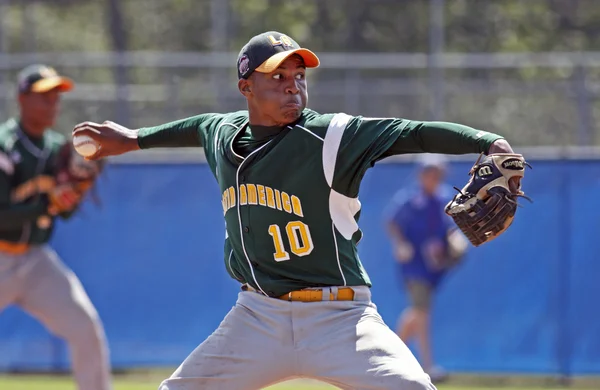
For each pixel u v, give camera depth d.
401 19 62.31
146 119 49.12
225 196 15.35
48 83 24.66
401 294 35.66
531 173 35.50
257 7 64.69
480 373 35.19
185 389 15.21
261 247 14.92
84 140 16.73
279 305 14.84
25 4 57.62
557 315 35.09
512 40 63.94
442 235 33.88
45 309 23.91
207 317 36.50
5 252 23.69
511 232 35.38
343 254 14.76
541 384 35.03
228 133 15.41
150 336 36.47
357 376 14.27
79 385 24.00
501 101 51.28
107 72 55.03
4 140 24.31
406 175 35.88
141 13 68.06
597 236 35.19
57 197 23.86
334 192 14.41
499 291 35.25
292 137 14.49
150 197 36.62
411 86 50.19
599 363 34.91
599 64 46.19
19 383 33.69
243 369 15.08
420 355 34.62
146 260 36.59
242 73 14.73
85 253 36.56
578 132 45.84
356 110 49.19
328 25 63.91
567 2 65.00
